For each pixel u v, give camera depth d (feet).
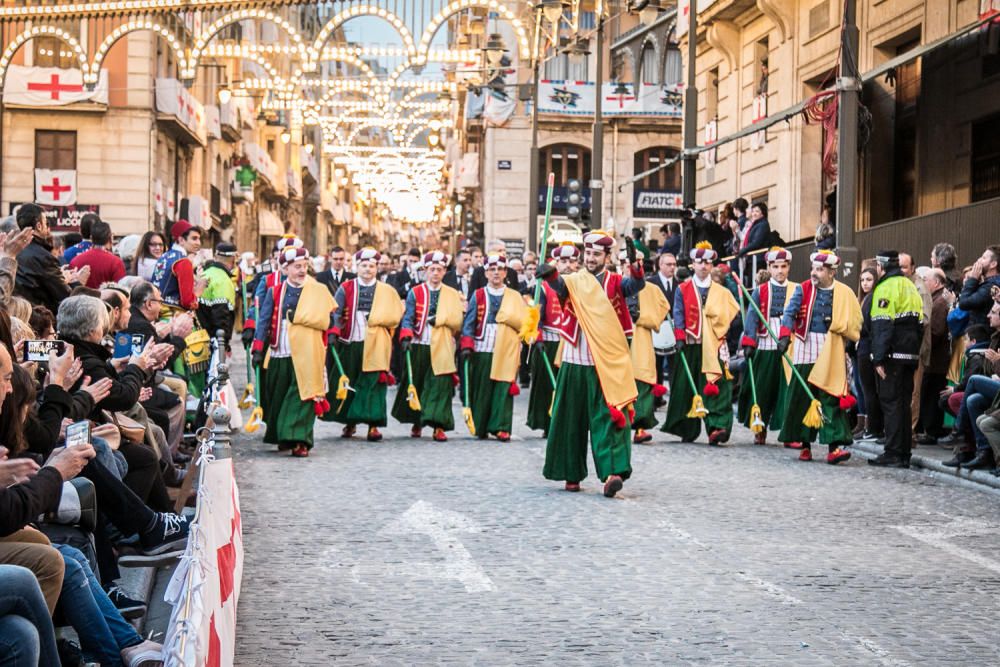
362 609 25.00
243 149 210.38
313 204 302.04
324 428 58.08
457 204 212.43
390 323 52.90
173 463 36.32
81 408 24.70
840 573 28.66
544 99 157.58
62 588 18.66
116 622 19.25
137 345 31.68
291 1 80.64
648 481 41.78
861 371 53.31
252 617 24.32
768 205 96.84
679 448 51.80
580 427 39.09
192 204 166.50
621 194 159.74
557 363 54.54
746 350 52.85
